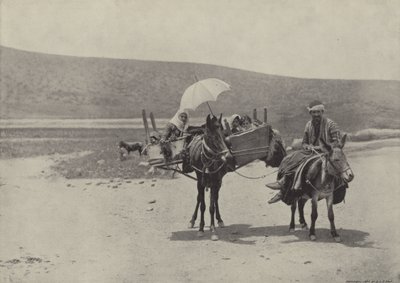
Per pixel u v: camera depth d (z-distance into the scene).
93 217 10.47
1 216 10.89
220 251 7.99
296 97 26.86
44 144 23.25
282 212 10.39
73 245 8.88
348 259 7.37
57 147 22.14
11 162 17.97
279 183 8.34
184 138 9.11
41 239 9.39
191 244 8.43
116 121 34.16
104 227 9.76
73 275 7.52
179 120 9.27
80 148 21.83
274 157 8.98
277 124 23.89
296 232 8.82
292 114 25.23
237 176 13.94
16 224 10.28
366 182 12.20
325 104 23.72
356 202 10.62
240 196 11.86
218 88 8.49
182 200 11.70
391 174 12.70
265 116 9.21
